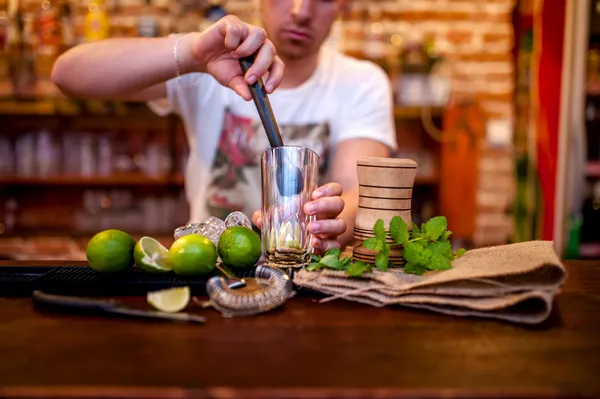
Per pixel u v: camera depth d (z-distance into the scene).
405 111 2.88
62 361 0.61
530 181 2.80
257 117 1.65
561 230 2.73
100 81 1.33
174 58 1.26
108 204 2.96
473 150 2.93
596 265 1.19
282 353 0.64
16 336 0.69
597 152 2.94
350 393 0.53
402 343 0.68
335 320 0.76
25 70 2.79
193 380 0.56
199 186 1.72
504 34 3.06
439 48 3.05
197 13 2.86
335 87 1.70
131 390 0.53
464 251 1.00
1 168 2.79
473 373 0.59
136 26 2.86
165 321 0.76
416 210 3.09
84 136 3.00
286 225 0.96
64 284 0.87
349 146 1.66
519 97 2.96
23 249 2.78
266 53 1.05
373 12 3.02
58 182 2.80
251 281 0.88
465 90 3.06
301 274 0.90
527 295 0.74
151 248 0.94
